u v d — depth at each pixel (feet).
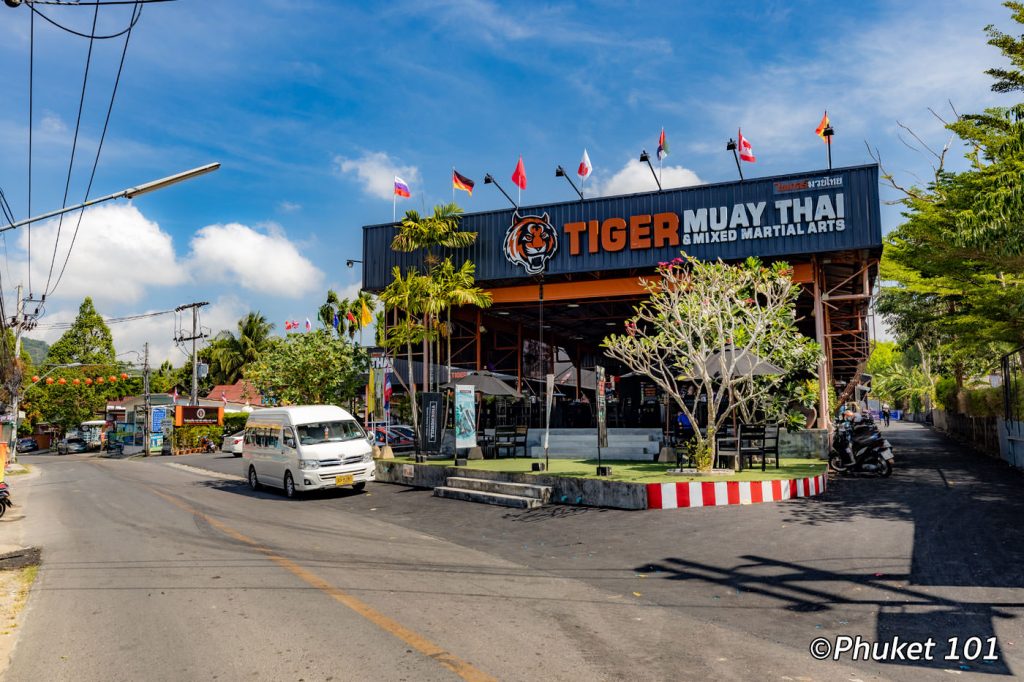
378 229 85.40
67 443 207.62
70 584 26.61
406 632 18.70
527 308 89.81
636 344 47.65
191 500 54.49
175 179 37.88
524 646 17.35
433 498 50.19
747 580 23.12
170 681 15.78
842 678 14.80
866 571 23.11
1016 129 46.42
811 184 65.31
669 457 54.75
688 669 15.51
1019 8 47.78
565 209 75.51
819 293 67.46
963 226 44.55
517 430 66.49
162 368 258.78
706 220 69.00
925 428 155.53
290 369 80.07
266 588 24.35
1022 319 51.70
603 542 31.24
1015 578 21.43
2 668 17.26
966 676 14.74
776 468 48.47
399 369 94.89
